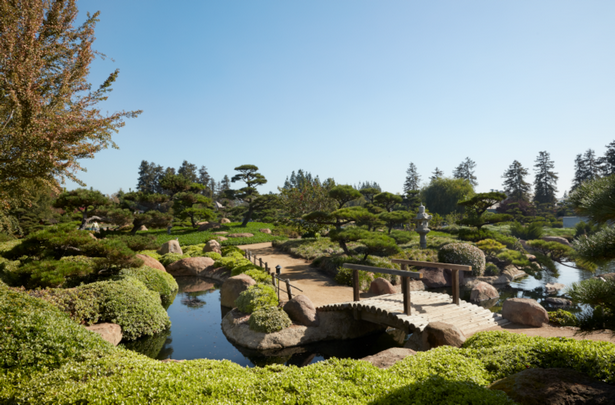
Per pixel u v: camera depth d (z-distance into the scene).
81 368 5.23
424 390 4.17
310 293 15.05
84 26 9.53
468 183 54.59
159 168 98.12
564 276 23.83
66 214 34.91
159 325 11.17
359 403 4.02
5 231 19.83
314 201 41.72
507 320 10.59
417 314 9.78
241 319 11.44
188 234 38.94
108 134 9.17
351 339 11.10
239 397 4.36
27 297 6.88
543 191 72.94
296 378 4.83
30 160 8.41
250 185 49.31
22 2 8.09
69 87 9.33
